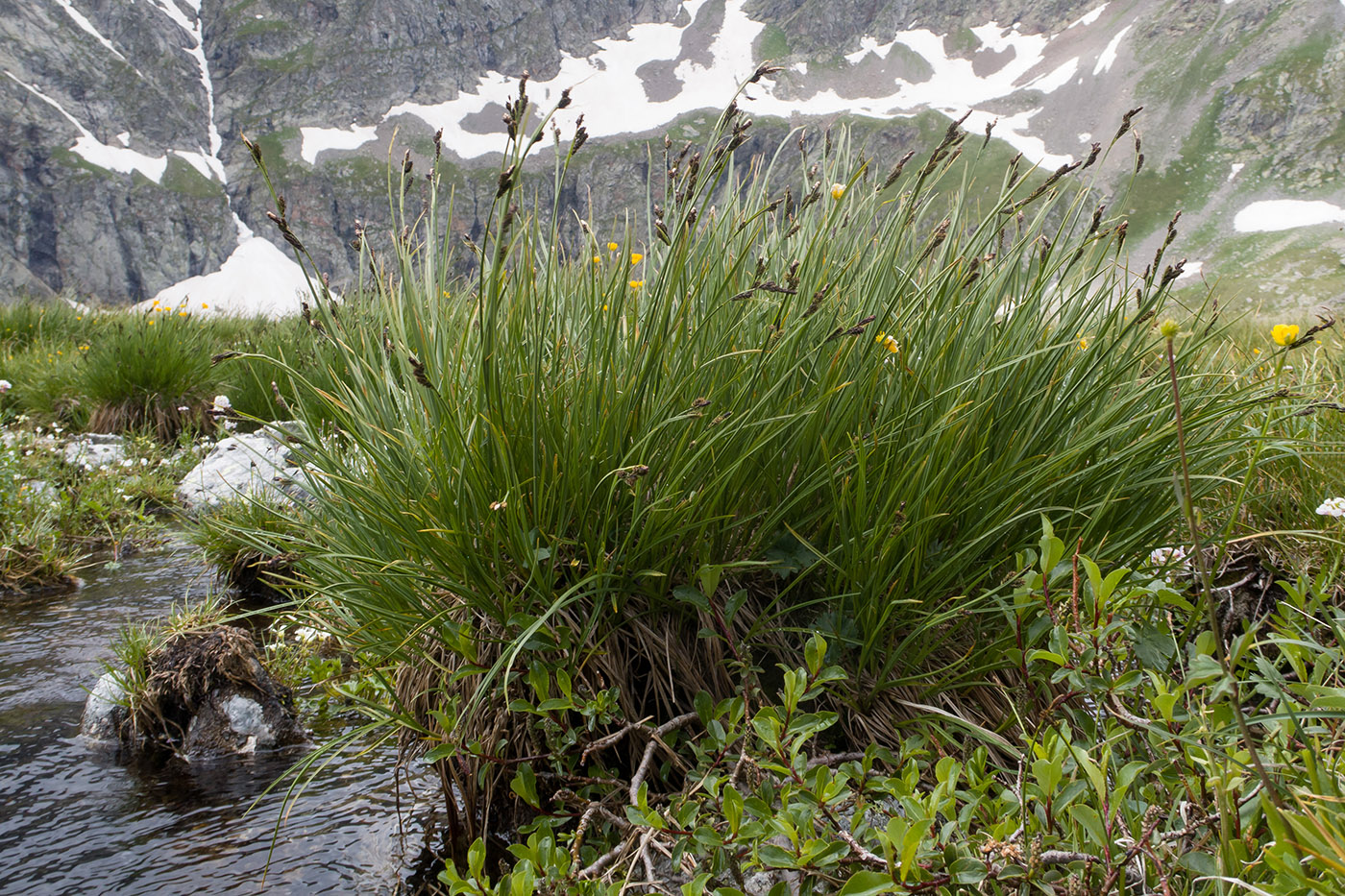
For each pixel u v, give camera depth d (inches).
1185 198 5162.4
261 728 116.9
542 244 98.2
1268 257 4281.5
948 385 89.9
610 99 7524.6
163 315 405.1
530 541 76.7
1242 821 52.7
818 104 7126.0
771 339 83.7
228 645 122.4
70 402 332.5
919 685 85.0
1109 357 92.5
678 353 88.0
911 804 60.7
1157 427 88.9
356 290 104.4
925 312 91.0
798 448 87.1
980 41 7559.1
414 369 71.6
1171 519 87.0
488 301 77.0
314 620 99.8
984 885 56.9
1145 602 81.7
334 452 94.4
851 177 96.3
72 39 6914.4
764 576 91.4
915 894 53.7
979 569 86.3
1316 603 75.0
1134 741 77.4
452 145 7126.0
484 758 77.9
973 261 86.4
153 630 154.8
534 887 64.6
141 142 6619.1
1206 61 6161.4
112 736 117.7
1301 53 5767.7
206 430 331.0
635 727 77.4
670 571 83.7
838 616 82.7
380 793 101.1
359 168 6855.3
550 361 84.0
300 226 6560.0
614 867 67.3
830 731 84.6
